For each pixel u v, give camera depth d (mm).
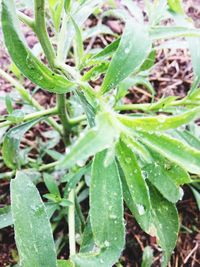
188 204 161
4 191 164
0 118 131
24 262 98
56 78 96
